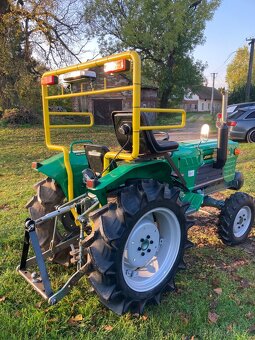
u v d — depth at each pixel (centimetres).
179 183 341
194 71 2806
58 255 322
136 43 2580
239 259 357
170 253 298
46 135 316
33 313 263
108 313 267
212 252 371
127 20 2541
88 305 273
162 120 2459
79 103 2116
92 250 245
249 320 262
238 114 1266
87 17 2084
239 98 3061
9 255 356
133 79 235
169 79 2741
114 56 242
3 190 622
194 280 315
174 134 1739
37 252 253
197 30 2652
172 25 2512
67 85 343
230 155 419
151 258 287
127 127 270
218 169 400
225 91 355
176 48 2631
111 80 2103
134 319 261
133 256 271
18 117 1767
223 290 299
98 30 2584
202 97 6062
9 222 450
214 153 393
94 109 2367
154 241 286
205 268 337
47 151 1102
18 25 1756
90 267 248
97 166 300
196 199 349
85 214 278
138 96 237
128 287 260
